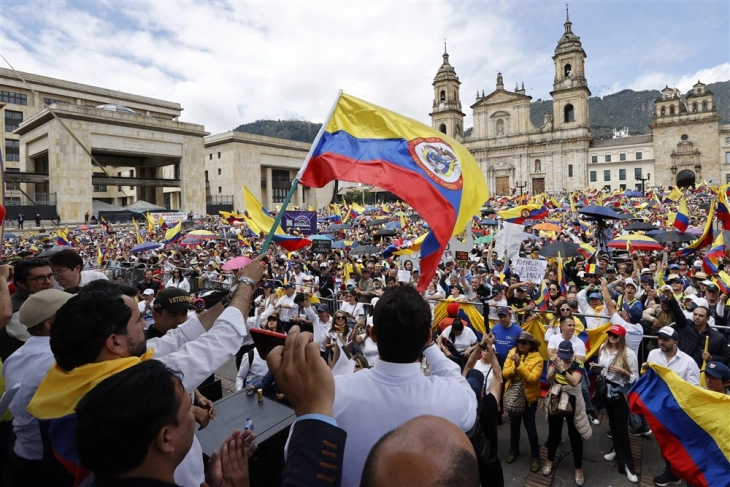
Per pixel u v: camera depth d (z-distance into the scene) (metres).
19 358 2.66
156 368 1.52
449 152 3.73
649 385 4.62
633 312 7.18
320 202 77.12
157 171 61.28
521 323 7.80
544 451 5.51
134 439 1.35
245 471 1.83
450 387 1.92
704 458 4.12
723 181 72.94
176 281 11.95
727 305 7.48
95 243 26.25
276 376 1.42
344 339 6.49
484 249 16.42
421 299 1.96
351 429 1.77
